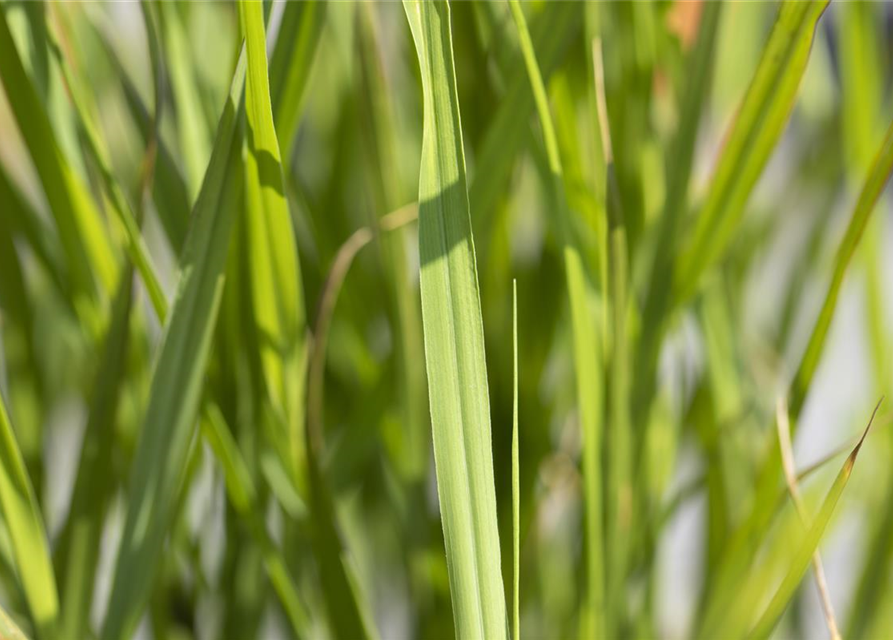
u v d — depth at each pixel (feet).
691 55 2.10
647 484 2.30
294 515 2.16
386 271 2.24
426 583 2.32
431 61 1.89
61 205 2.08
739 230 2.49
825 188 2.60
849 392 3.50
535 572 2.38
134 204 2.29
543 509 2.46
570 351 2.35
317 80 2.44
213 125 2.17
